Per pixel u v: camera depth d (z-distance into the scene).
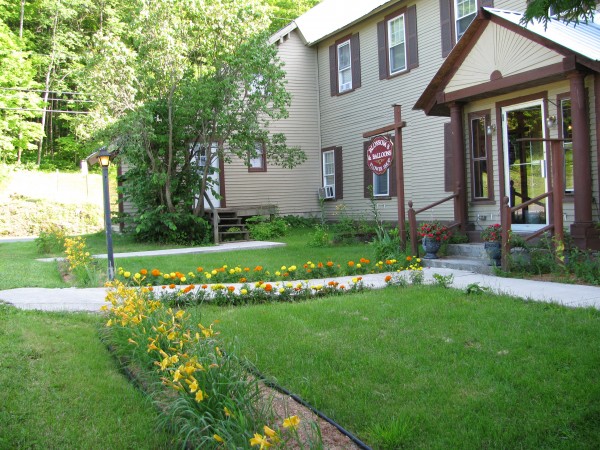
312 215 20.17
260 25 15.48
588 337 4.93
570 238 8.76
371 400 3.87
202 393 3.25
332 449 3.18
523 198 10.41
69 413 3.72
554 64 8.68
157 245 15.32
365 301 6.73
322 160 20.09
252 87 16.59
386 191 17.08
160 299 6.70
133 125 14.51
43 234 13.92
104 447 3.29
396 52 16.44
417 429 3.43
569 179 9.55
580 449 3.14
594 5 5.49
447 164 14.45
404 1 15.84
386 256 10.41
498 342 4.93
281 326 5.73
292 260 11.26
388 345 5.00
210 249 13.61
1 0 29.00
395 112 10.70
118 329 5.03
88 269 9.26
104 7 32.75
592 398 3.70
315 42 19.22
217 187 18.91
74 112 28.55
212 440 3.00
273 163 17.92
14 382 4.14
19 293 7.77
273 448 2.94
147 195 16.09
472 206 11.23
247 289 7.39
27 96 27.69
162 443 3.34
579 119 8.54
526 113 10.26
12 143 28.92
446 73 10.73
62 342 5.18
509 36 9.42
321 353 4.81
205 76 15.16
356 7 18.50
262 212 18.33
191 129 15.98
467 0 14.01
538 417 3.49
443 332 5.30
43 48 31.86
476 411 3.65
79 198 24.45
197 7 14.51
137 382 4.21
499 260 9.09
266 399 3.83
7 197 21.95
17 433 3.41
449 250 10.77
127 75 14.34
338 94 18.98
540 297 6.66
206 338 4.04
